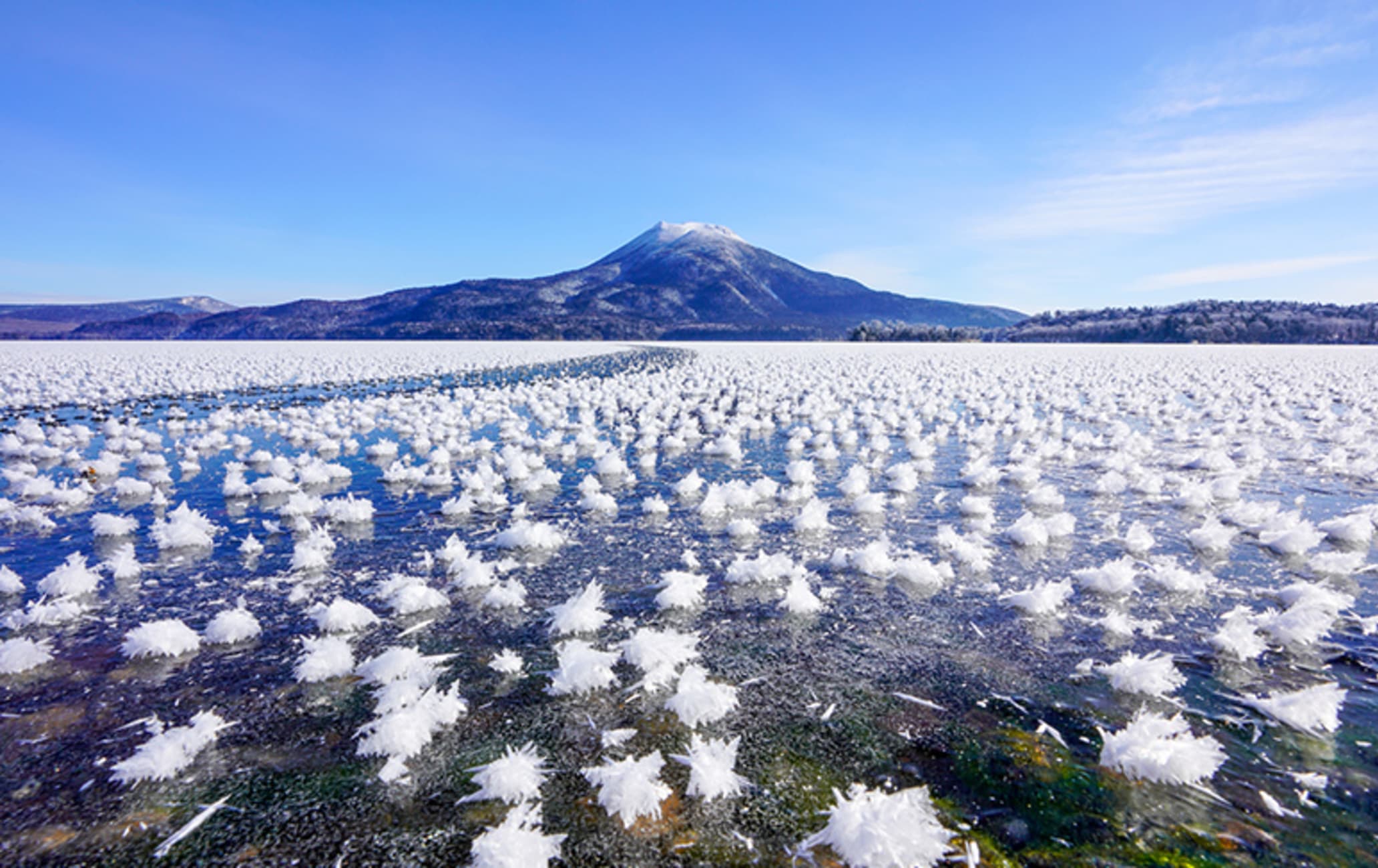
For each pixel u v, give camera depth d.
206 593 6.50
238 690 4.68
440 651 5.23
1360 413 18.67
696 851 3.13
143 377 30.66
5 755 3.96
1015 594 5.98
